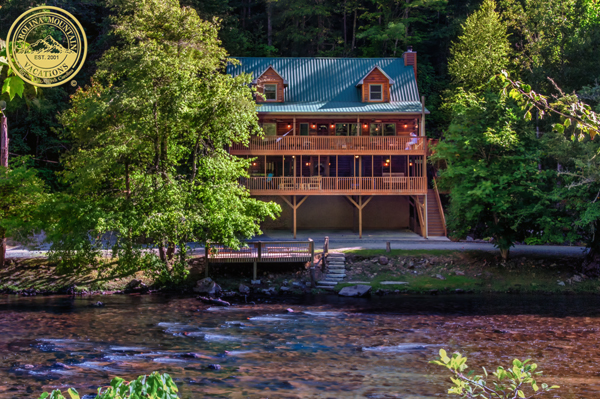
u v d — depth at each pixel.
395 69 40.25
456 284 27.72
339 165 38.94
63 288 25.97
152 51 23.91
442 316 22.19
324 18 56.69
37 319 20.52
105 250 29.97
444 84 51.19
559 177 29.02
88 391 12.67
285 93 38.00
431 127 49.25
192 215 25.14
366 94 37.56
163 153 27.16
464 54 44.62
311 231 39.12
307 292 26.95
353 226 39.84
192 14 25.81
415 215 38.12
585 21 38.50
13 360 15.34
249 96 26.73
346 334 19.16
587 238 29.53
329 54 53.41
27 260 28.05
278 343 17.84
